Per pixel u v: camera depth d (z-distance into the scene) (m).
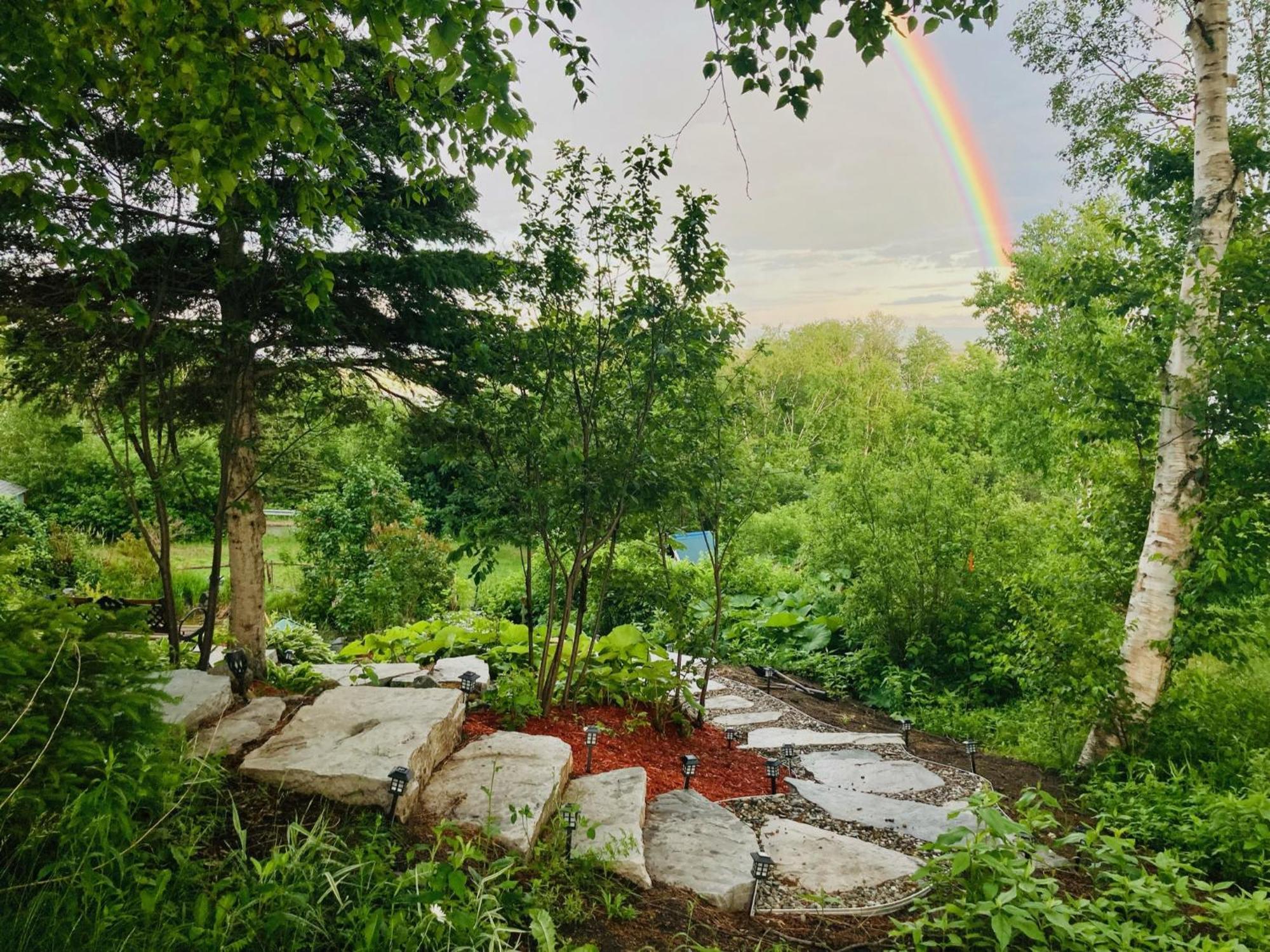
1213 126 6.39
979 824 4.78
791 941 3.18
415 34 3.67
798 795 5.38
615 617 10.14
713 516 7.02
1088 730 6.73
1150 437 7.25
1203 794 4.95
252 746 3.97
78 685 2.59
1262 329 5.89
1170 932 3.04
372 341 6.17
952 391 31.14
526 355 5.80
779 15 3.58
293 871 2.58
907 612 9.97
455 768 4.11
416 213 6.16
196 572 15.27
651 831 4.19
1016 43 8.67
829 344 45.94
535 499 5.74
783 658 11.16
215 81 3.35
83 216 4.84
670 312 5.70
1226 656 6.53
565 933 2.85
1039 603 7.34
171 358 5.51
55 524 16.20
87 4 3.30
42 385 5.61
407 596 13.42
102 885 2.26
